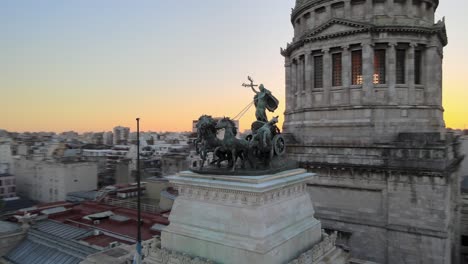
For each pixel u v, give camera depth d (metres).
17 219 59.84
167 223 52.94
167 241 25.44
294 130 69.88
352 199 54.19
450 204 51.28
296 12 71.62
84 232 51.47
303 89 69.69
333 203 55.75
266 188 21.72
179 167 144.88
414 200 48.84
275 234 22.47
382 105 59.53
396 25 59.12
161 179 88.75
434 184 47.50
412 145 50.66
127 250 34.34
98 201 75.44
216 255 22.36
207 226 23.70
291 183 24.73
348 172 54.12
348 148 55.34
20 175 144.75
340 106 62.31
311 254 23.69
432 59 61.16
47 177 129.38
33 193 137.12
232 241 21.94
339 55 64.25
